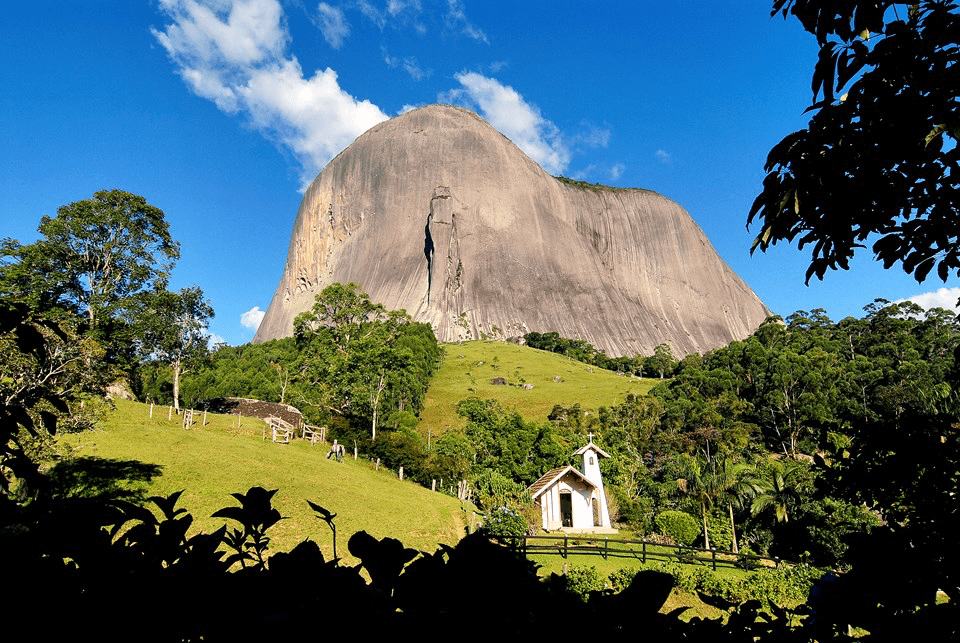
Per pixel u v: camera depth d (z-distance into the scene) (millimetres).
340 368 47312
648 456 49688
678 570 19391
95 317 32156
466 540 1515
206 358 41625
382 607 1347
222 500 18656
